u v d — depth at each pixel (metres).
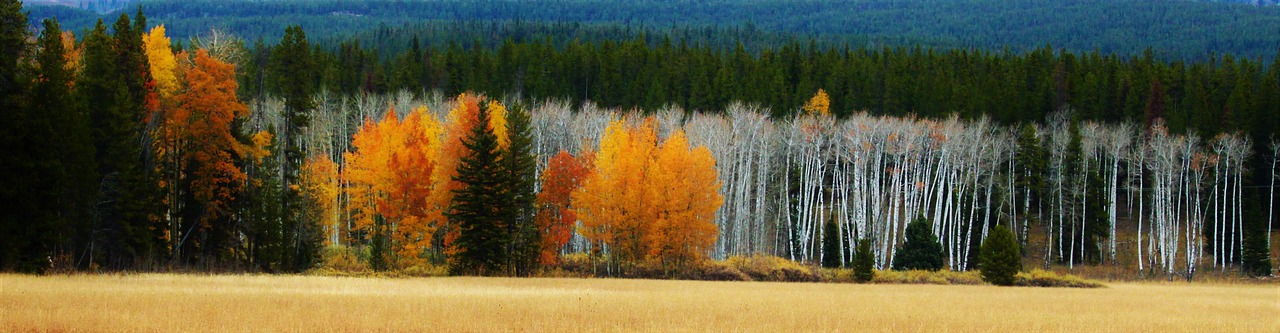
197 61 53.31
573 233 77.62
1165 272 77.31
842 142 86.56
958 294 46.88
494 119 70.06
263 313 26.19
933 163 96.81
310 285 38.91
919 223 72.56
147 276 41.19
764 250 79.38
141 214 49.84
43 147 43.97
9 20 44.78
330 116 83.69
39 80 45.56
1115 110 103.31
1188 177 81.62
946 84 105.06
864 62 119.62
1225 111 96.31
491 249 59.69
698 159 63.16
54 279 36.16
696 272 63.25
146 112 52.94
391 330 24.16
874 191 82.25
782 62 124.00
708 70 115.25
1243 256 77.88
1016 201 92.56
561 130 78.88
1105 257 83.69
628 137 65.56
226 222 57.00
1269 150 89.94
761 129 80.50
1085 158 83.88
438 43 197.25
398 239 62.19
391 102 85.38
